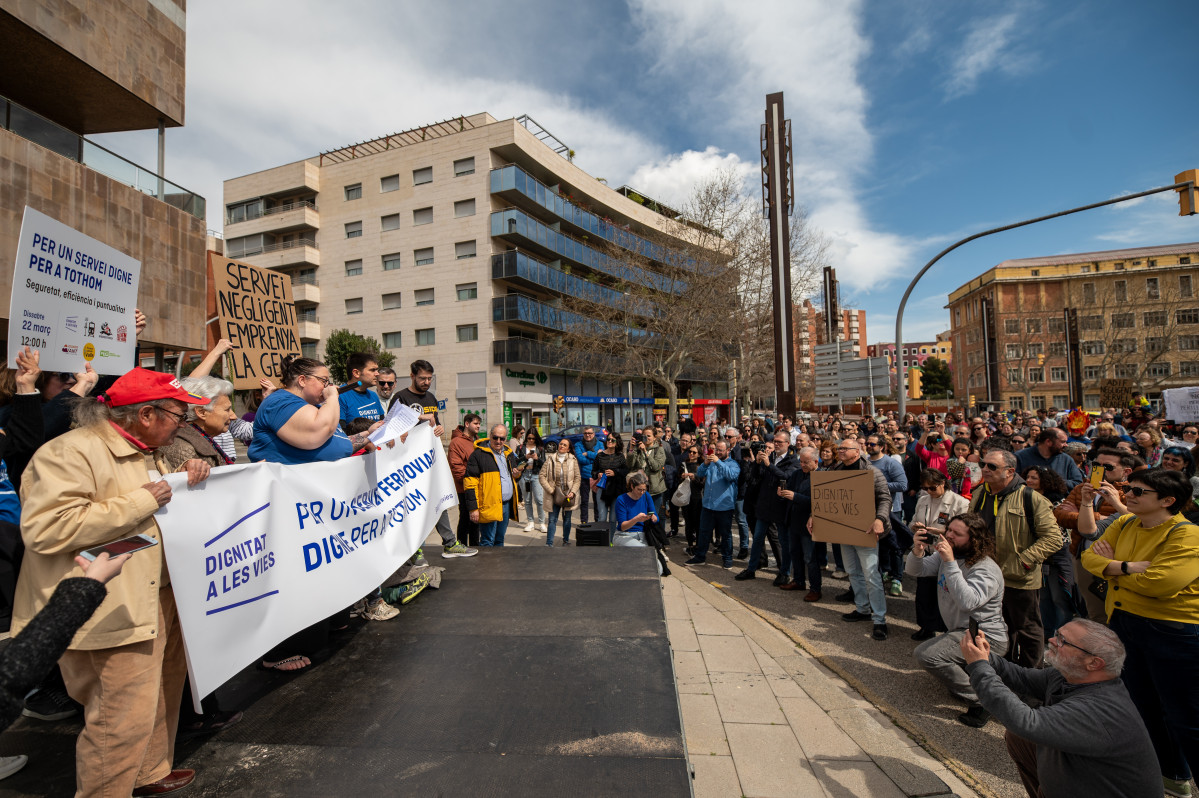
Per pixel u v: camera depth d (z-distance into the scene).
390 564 3.52
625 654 2.95
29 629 1.38
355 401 4.56
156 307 11.99
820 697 4.03
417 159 30.66
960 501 5.33
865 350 103.94
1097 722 2.19
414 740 2.19
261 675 2.79
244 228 33.81
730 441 9.15
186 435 2.56
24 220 2.99
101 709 1.84
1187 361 55.91
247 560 2.45
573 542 9.09
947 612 4.10
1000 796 3.00
